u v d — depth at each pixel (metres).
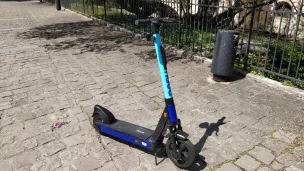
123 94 4.70
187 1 7.58
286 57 6.18
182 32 7.39
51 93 4.77
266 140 3.29
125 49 7.73
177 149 2.73
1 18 14.19
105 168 2.87
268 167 2.83
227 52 4.80
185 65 6.16
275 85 4.82
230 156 3.01
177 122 2.71
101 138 3.40
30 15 15.38
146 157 3.03
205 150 3.12
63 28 11.12
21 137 3.44
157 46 2.54
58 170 2.84
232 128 3.56
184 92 4.70
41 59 6.89
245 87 4.86
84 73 5.79
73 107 4.23
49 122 3.79
